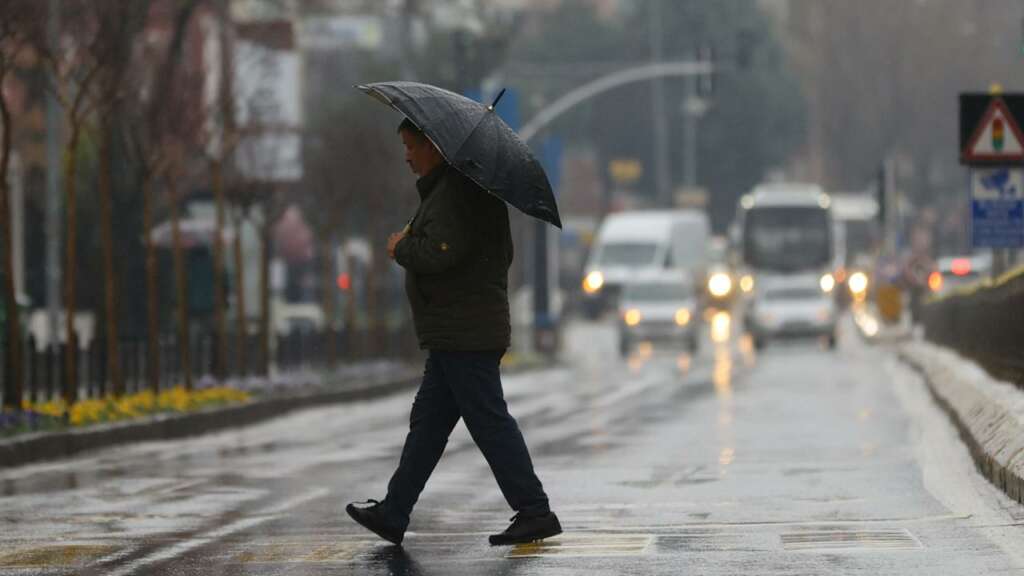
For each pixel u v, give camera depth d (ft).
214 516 111.55
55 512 114.52
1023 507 104.01
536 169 89.66
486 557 88.43
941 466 137.49
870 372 335.26
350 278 339.77
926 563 84.02
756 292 487.20
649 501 116.37
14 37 180.34
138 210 278.05
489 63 422.41
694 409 231.91
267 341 278.26
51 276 292.20
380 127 352.69
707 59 411.13
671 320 470.80
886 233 497.87
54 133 289.12
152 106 230.07
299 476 141.79
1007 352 161.48
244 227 380.78
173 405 216.54
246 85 307.99
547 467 144.77
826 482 126.72
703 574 81.82
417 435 91.40
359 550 91.86
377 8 416.67
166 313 317.22
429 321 89.15
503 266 89.92
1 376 217.77
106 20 203.62
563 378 348.38
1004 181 178.91
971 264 554.46
